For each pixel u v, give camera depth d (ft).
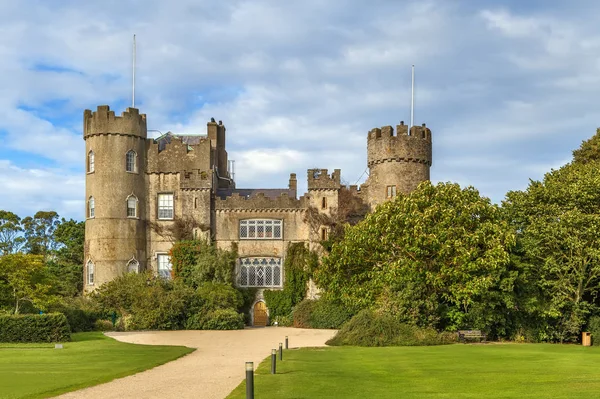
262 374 65.82
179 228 172.14
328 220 171.12
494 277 119.65
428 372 66.95
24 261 126.11
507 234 121.08
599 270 126.31
